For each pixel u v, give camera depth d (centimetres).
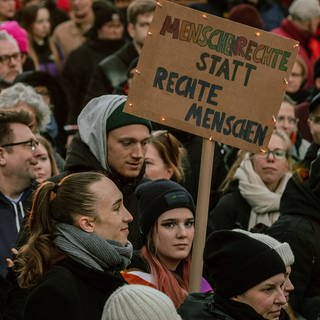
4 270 1214
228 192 1529
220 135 1147
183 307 1012
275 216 1475
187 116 1141
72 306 982
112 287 1006
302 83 2006
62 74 2167
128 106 1135
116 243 1024
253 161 1502
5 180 1241
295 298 1248
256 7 2402
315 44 2181
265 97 1151
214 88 1144
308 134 1864
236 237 996
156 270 1138
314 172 1275
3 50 1772
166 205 1145
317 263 1263
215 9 2336
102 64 1959
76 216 1015
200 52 1141
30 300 989
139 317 893
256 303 986
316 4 2162
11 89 1472
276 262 988
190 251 1180
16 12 2400
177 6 1135
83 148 1179
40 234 1029
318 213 1270
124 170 1172
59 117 1784
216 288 999
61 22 2464
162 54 1138
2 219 1237
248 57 1147
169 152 1429
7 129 1232
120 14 2177
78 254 1003
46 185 1038
